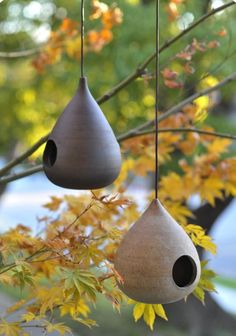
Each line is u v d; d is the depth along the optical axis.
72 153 2.04
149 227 2.11
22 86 8.89
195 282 2.16
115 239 2.71
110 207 2.65
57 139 2.06
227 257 13.83
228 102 7.91
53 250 2.45
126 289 2.13
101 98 3.00
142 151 3.74
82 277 2.29
